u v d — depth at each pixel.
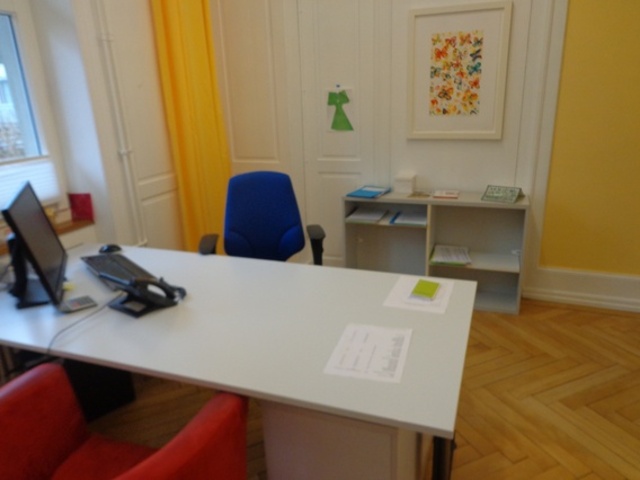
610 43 2.66
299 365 1.31
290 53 3.30
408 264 3.50
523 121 2.96
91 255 2.26
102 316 1.66
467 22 2.88
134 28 2.84
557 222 3.04
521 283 2.95
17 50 2.50
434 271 3.41
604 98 2.75
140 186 2.98
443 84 3.04
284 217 2.56
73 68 2.57
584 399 2.20
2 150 2.47
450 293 1.75
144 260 2.21
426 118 3.13
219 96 3.41
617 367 2.44
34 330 1.57
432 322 1.53
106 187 2.75
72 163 2.75
